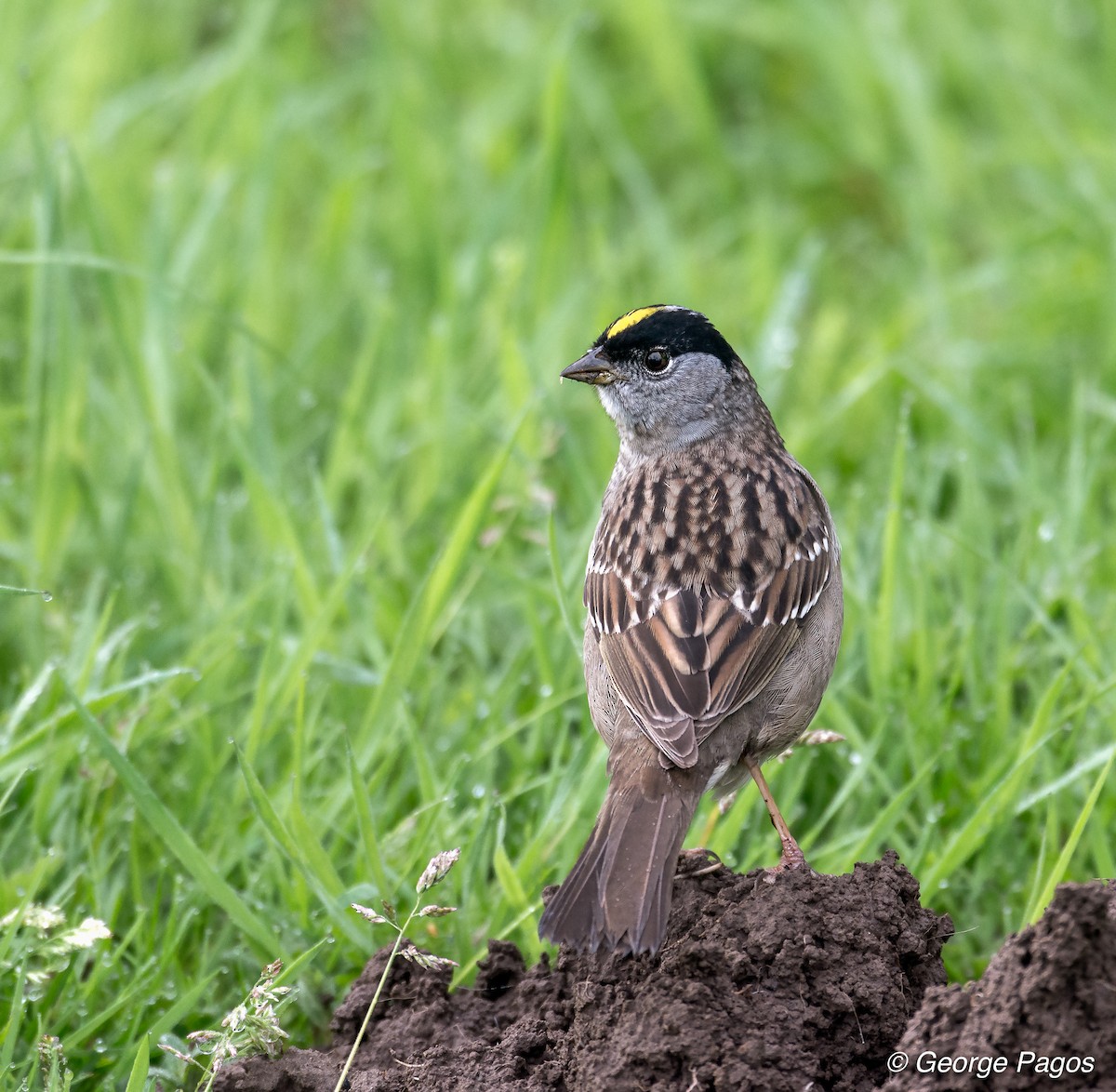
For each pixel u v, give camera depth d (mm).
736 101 20000
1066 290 15867
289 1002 8617
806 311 16594
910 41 19500
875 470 13766
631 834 8086
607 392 10555
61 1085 8094
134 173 17531
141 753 10438
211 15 20641
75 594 12547
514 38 20234
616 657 8969
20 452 13852
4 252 15766
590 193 18047
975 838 9477
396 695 10688
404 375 15117
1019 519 12875
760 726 8992
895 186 18000
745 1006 7703
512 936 9359
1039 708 10094
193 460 14125
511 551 12859
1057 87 18594
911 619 11656
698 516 9359
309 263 16641
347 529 13250
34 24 18953
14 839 9906
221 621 11414
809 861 9836
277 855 9578
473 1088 7926
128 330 14148
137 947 9266
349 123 19516
